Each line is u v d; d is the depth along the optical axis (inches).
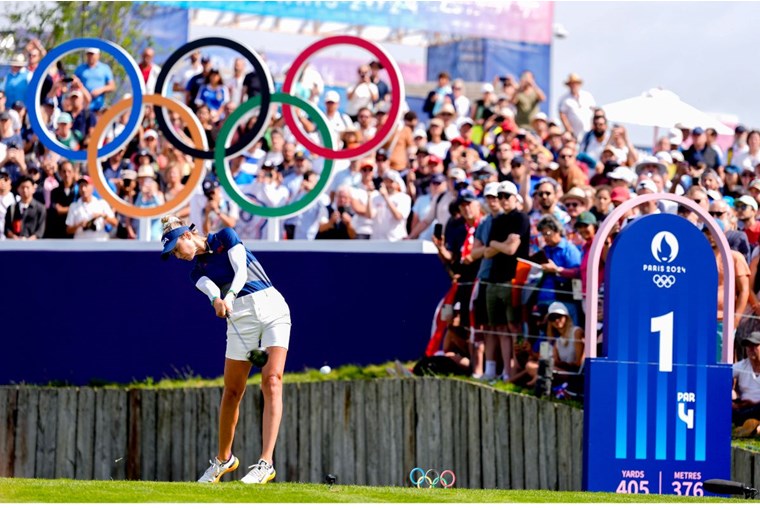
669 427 458.6
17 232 739.4
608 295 456.4
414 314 653.9
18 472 660.7
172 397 644.1
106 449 651.5
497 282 582.2
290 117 689.0
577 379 562.9
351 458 617.6
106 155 716.7
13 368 719.7
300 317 674.8
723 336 478.6
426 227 682.2
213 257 387.9
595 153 755.4
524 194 636.1
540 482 565.3
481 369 602.9
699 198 560.7
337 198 700.7
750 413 529.3
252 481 376.8
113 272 706.8
